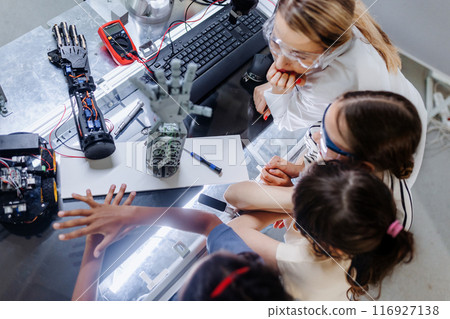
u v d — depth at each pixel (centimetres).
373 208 92
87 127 117
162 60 136
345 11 118
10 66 132
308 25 115
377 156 101
